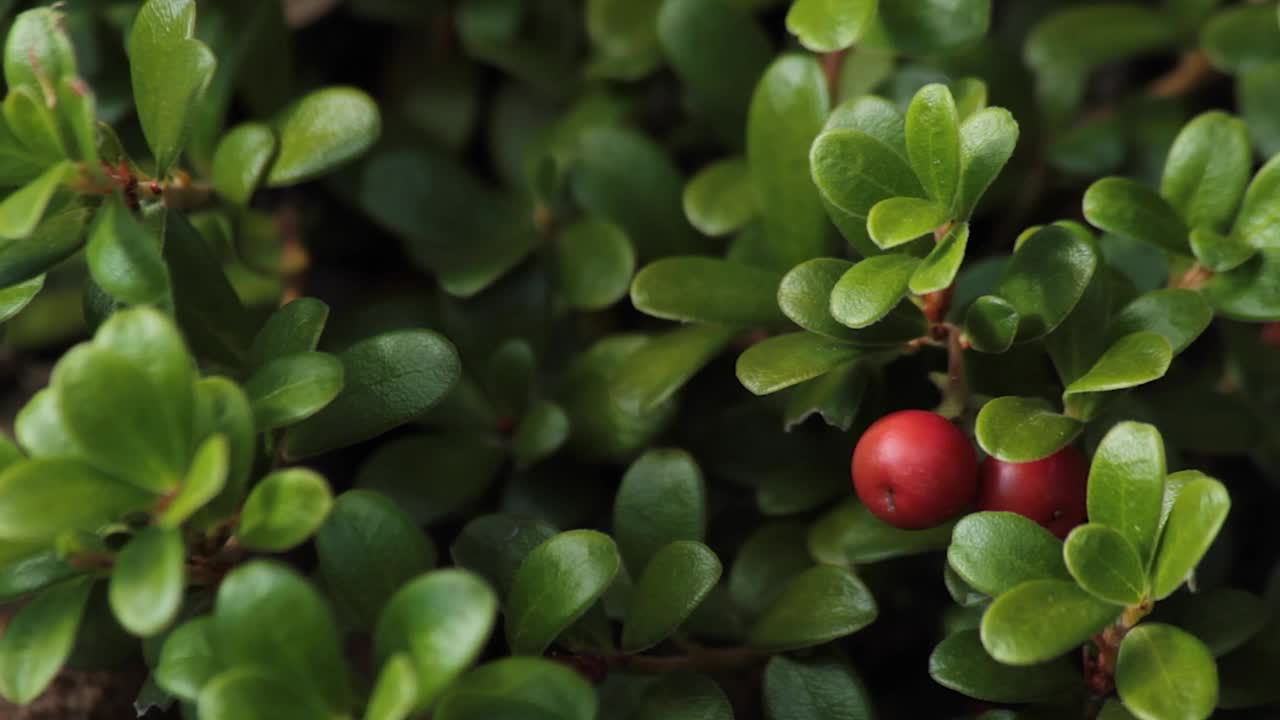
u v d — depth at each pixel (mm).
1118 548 235
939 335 255
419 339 253
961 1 271
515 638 243
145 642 254
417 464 276
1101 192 257
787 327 262
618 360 278
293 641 228
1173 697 232
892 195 248
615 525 259
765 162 267
